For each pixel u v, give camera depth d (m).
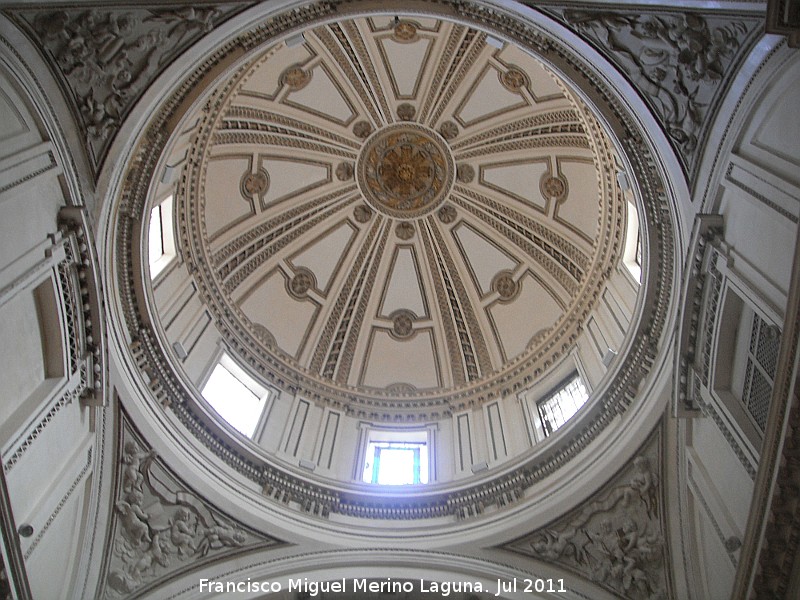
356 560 12.66
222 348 17.02
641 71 9.77
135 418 12.00
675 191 10.76
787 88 8.16
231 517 12.72
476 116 21.33
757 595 8.55
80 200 10.05
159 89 10.35
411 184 22.39
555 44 10.46
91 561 10.93
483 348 20.11
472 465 15.60
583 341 16.97
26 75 8.91
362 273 21.84
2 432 8.69
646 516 11.91
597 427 13.27
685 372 11.03
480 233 21.72
